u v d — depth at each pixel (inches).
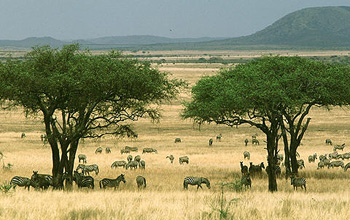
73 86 2237.9
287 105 2532.0
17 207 1359.5
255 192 2235.5
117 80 2293.3
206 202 1582.2
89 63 2338.8
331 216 1306.6
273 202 1606.8
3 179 2763.3
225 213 1251.2
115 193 2036.2
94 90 2294.5
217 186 2672.2
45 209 1322.6
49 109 2402.8
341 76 2768.2
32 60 2384.4
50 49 2405.3
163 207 1418.6
